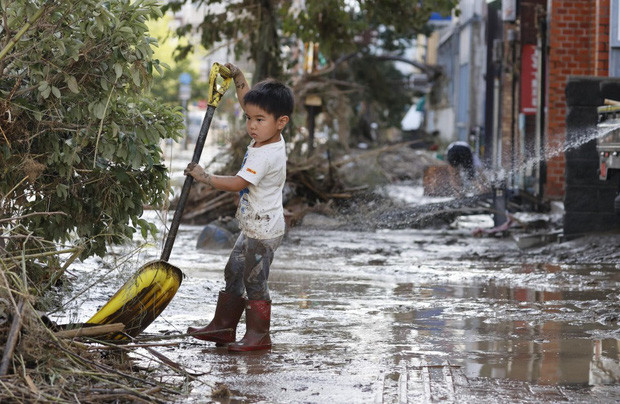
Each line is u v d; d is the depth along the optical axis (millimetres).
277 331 6922
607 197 13570
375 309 7973
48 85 5750
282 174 6188
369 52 37031
